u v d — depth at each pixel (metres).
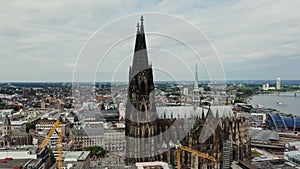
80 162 152.62
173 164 154.50
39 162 143.75
